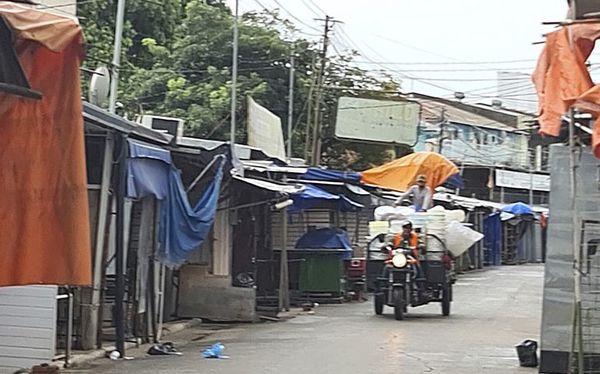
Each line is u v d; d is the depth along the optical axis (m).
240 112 31.47
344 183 24.53
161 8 33.62
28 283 7.54
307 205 22.97
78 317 13.54
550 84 9.14
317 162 36.03
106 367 12.48
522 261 52.28
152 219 15.07
